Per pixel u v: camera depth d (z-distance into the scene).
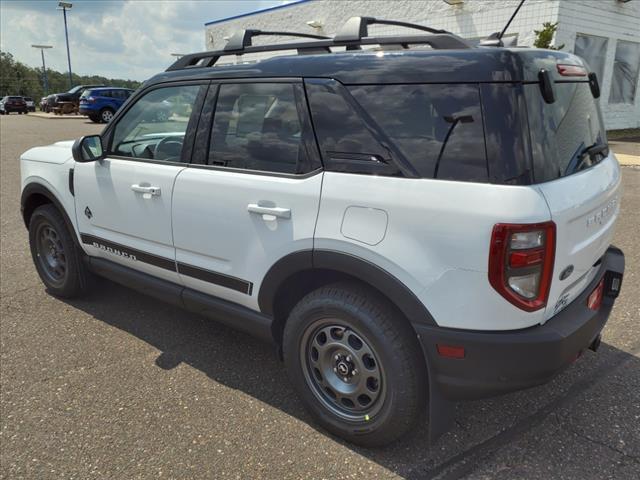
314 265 2.52
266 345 3.68
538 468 2.46
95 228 3.79
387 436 2.49
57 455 2.58
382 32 16.52
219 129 2.99
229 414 2.90
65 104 31.41
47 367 3.37
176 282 3.34
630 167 9.71
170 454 2.58
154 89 3.39
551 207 2.06
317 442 2.67
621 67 14.80
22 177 4.35
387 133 2.33
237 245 2.85
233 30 23.44
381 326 2.36
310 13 19.42
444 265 2.14
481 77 2.12
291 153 2.64
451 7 14.48
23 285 4.77
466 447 2.61
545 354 2.16
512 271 2.06
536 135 2.11
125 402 3.00
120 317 4.10
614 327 3.76
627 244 5.52
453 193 2.12
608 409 2.88
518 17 13.07
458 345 2.18
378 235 2.29
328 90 2.52
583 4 12.89
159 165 3.27
